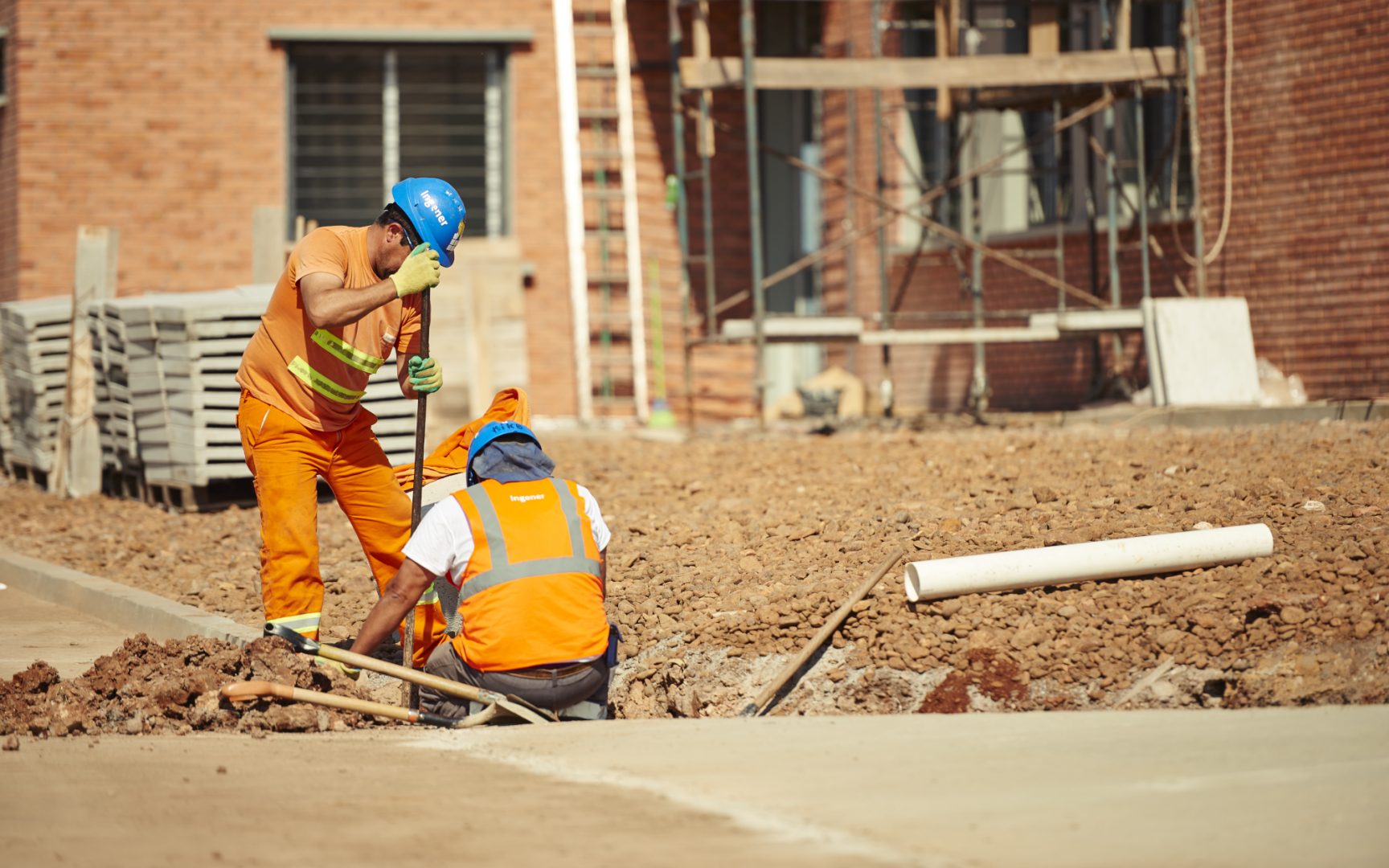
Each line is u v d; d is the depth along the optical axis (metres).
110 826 7.53
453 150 37.03
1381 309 25.56
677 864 6.71
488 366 35.03
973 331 28.39
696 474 22.09
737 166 37.47
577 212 36.25
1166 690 11.43
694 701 12.33
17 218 35.69
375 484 12.92
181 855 6.95
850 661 12.24
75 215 35.72
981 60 28.52
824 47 36.78
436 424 33.66
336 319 11.73
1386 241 25.45
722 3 37.38
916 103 34.38
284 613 12.55
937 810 7.52
